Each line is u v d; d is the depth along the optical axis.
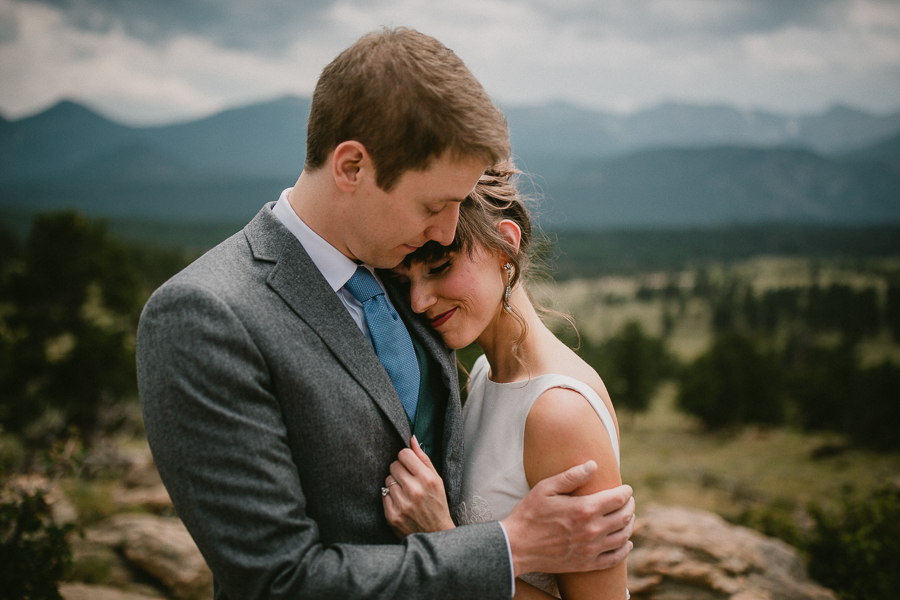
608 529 1.53
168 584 4.73
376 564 1.36
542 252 1.99
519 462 1.70
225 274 1.46
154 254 54.03
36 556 3.30
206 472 1.31
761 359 47.53
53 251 18.66
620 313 118.56
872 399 43.28
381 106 1.35
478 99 1.41
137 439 18.19
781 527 6.68
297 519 1.37
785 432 46.62
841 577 5.23
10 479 3.59
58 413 16.95
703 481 24.86
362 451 1.51
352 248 1.57
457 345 1.78
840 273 154.50
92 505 6.59
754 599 4.04
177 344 1.33
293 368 1.42
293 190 1.62
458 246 1.67
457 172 1.41
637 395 49.25
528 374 1.77
